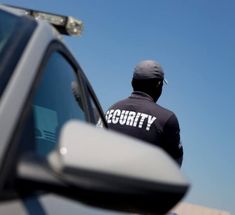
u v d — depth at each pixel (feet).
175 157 16.76
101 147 4.84
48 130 7.38
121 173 4.72
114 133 5.13
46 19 9.11
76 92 9.02
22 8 9.05
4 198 5.05
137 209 5.05
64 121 8.07
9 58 5.95
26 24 6.86
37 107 6.93
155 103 16.66
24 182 5.08
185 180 4.95
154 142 16.29
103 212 7.40
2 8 7.07
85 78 9.87
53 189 4.97
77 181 4.73
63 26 9.05
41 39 6.81
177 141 16.57
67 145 4.81
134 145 4.98
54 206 5.94
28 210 5.30
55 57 7.63
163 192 4.86
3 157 5.12
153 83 16.81
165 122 16.28
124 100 16.99
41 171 4.97
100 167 4.69
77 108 8.94
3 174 5.05
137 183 4.78
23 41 6.41
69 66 8.71
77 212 6.41
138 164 4.80
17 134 5.46
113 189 4.77
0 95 5.54
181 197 4.99
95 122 10.06
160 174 4.84
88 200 4.96
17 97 5.68
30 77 6.06
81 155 4.74
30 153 5.33
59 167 4.80
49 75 7.31
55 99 7.70
